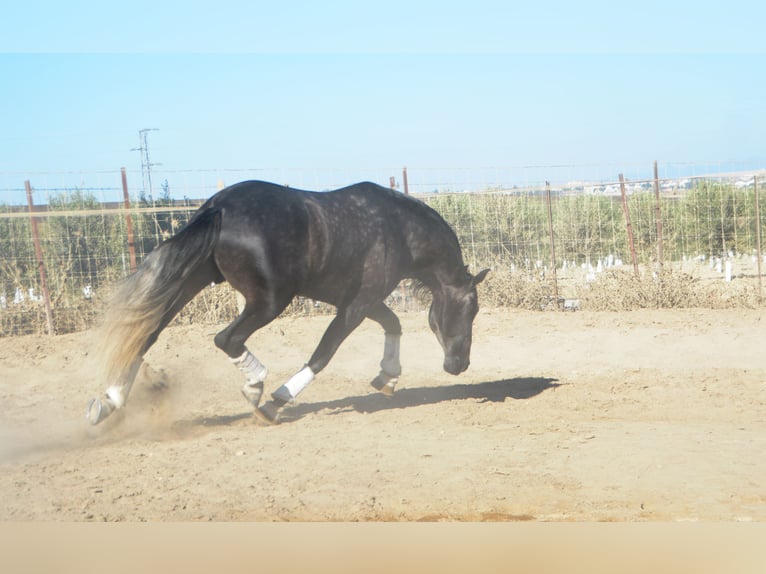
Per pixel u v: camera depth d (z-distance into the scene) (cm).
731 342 1088
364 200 723
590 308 1391
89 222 1416
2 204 1405
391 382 801
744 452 578
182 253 624
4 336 1277
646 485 505
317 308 1360
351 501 479
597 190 1962
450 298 793
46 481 523
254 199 659
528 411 747
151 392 792
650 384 872
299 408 789
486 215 1555
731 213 2000
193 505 473
